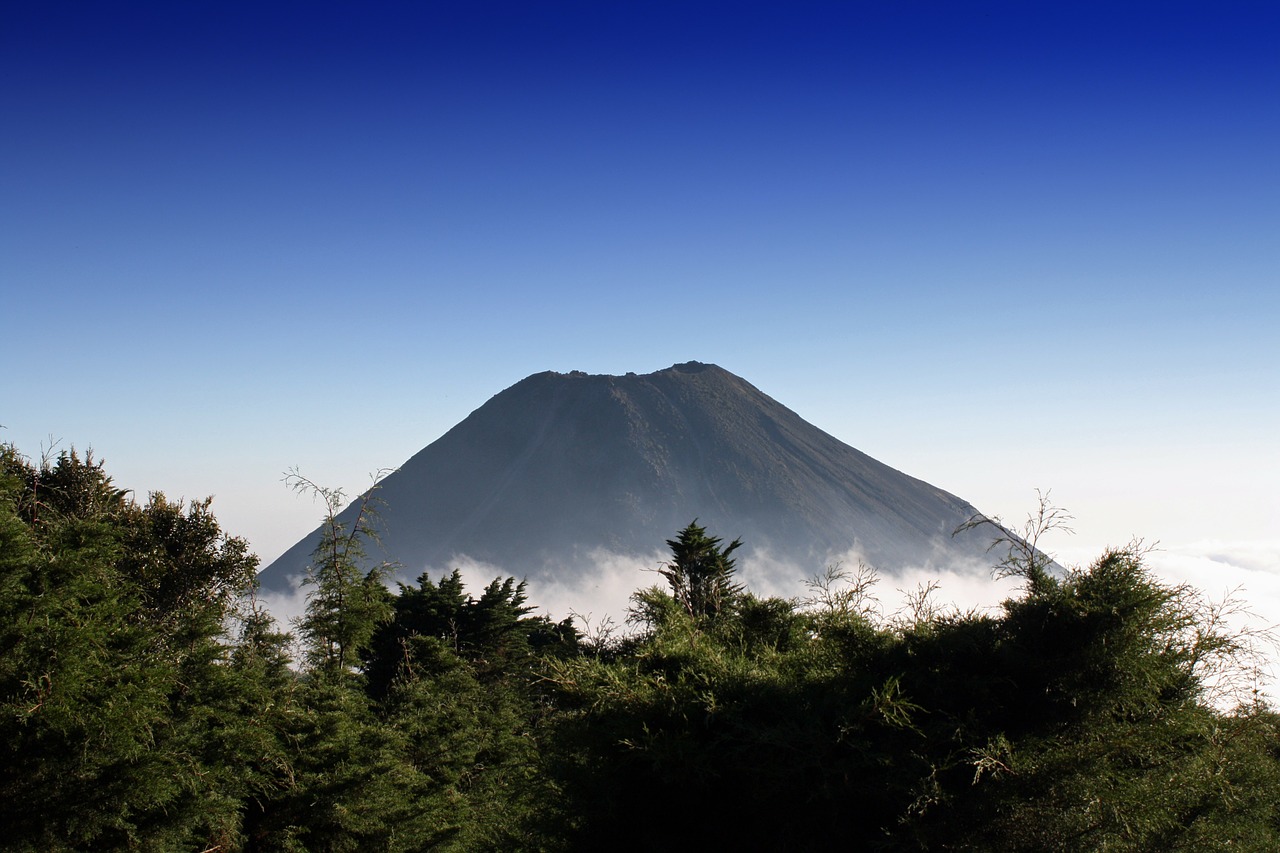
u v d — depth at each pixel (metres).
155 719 12.50
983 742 7.24
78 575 12.93
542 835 8.49
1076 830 6.63
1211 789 6.97
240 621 20.00
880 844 6.80
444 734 21.05
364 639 22.23
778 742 7.25
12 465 22.22
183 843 12.62
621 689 8.27
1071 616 7.36
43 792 10.96
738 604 11.95
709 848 7.77
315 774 15.64
